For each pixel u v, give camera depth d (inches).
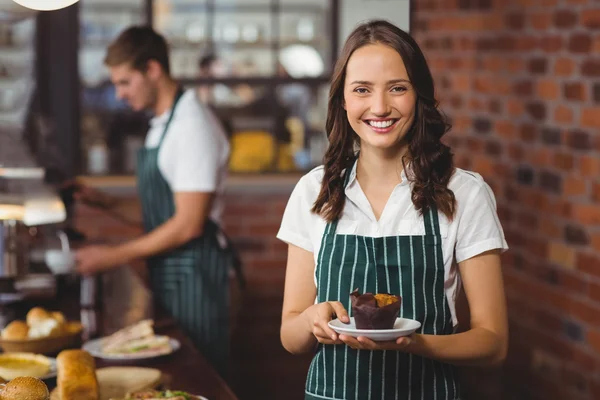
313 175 84.2
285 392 196.5
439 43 177.9
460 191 79.1
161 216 145.6
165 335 114.8
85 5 200.2
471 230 78.3
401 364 79.4
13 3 126.6
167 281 145.1
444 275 79.1
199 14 204.7
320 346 82.0
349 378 80.0
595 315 132.2
